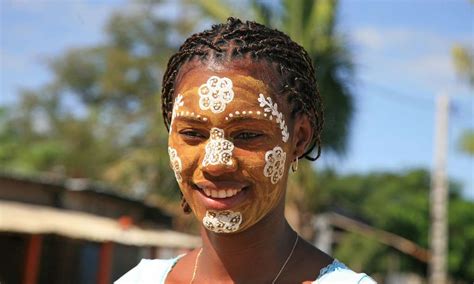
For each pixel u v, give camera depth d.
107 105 32.47
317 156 2.28
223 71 2.01
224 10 16.06
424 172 40.44
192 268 2.21
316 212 17.08
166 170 22.41
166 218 18.56
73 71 34.31
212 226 2.02
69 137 30.97
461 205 34.94
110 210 16.20
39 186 13.98
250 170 1.98
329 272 2.05
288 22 15.83
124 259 15.71
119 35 31.89
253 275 2.09
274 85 2.04
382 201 39.19
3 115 33.91
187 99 2.02
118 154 29.34
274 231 2.10
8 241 13.10
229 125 1.98
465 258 34.22
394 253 33.75
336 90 15.53
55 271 14.20
